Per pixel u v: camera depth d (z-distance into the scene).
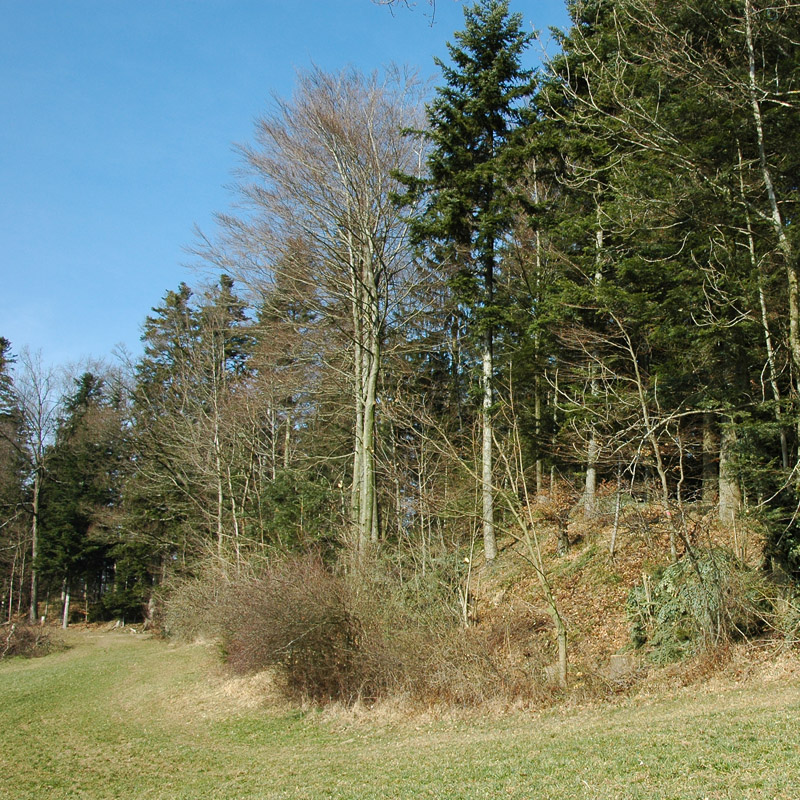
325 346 22.64
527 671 13.90
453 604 16.69
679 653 13.20
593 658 14.23
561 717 11.77
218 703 18.12
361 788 9.19
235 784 10.86
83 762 13.80
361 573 16.61
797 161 12.55
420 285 21.86
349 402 24.59
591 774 7.80
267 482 26.42
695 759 7.60
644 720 10.28
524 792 7.57
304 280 20.59
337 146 19.47
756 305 13.22
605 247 17.52
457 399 27.45
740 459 13.54
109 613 51.09
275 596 15.87
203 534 34.38
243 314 33.22
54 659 34.84
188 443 31.86
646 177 14.02
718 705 10.45
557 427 19.73
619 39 13.92
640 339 17.44
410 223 19.73
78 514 48.59
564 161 18.89
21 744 15.91
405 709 13.95
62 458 49.28
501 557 20.73
